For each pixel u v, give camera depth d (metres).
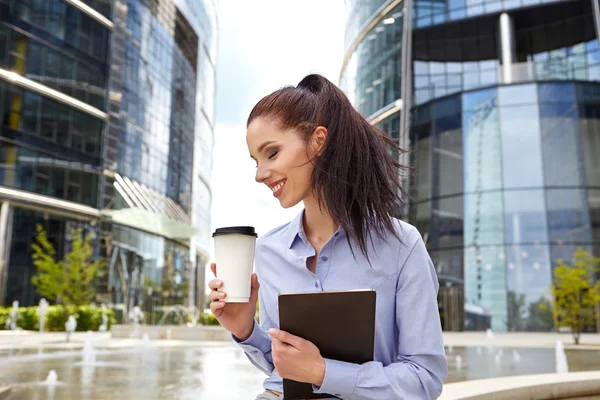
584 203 19.02
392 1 22.81
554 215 19.05
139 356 8.67
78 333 18.50
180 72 33.09
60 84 24.33
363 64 24.00
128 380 5.46
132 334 15.14
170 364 7.27
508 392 2.97
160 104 30.36
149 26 29.66
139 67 28.59
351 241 1.29
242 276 1.21
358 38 24.64
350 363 1.10
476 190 20.00
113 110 26.56
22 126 22.70
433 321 1.24
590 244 18.59
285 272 1.38
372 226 1.25
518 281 18.75
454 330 19.22
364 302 1.04
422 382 1.17
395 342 1.35
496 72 20.81
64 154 24.19
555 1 20.38
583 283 15.15
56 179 23.72
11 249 22.08
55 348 10.54
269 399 1.38
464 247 19.70
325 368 1.06
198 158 35.88
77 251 22.58
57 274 21.66
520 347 10.96
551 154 19.56
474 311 19.05
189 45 34.75
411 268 1.26
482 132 20.47
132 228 27.94
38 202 22.84
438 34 21.75
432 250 20.27
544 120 19.94
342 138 1.25
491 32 21.42
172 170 31.27
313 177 1.26
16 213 22.56
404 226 1.32
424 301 1.25
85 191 24.88
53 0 24.45
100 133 26.03
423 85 21.55
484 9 21.20
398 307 1.26
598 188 19.11
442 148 20.88
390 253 1.27
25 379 5.48
